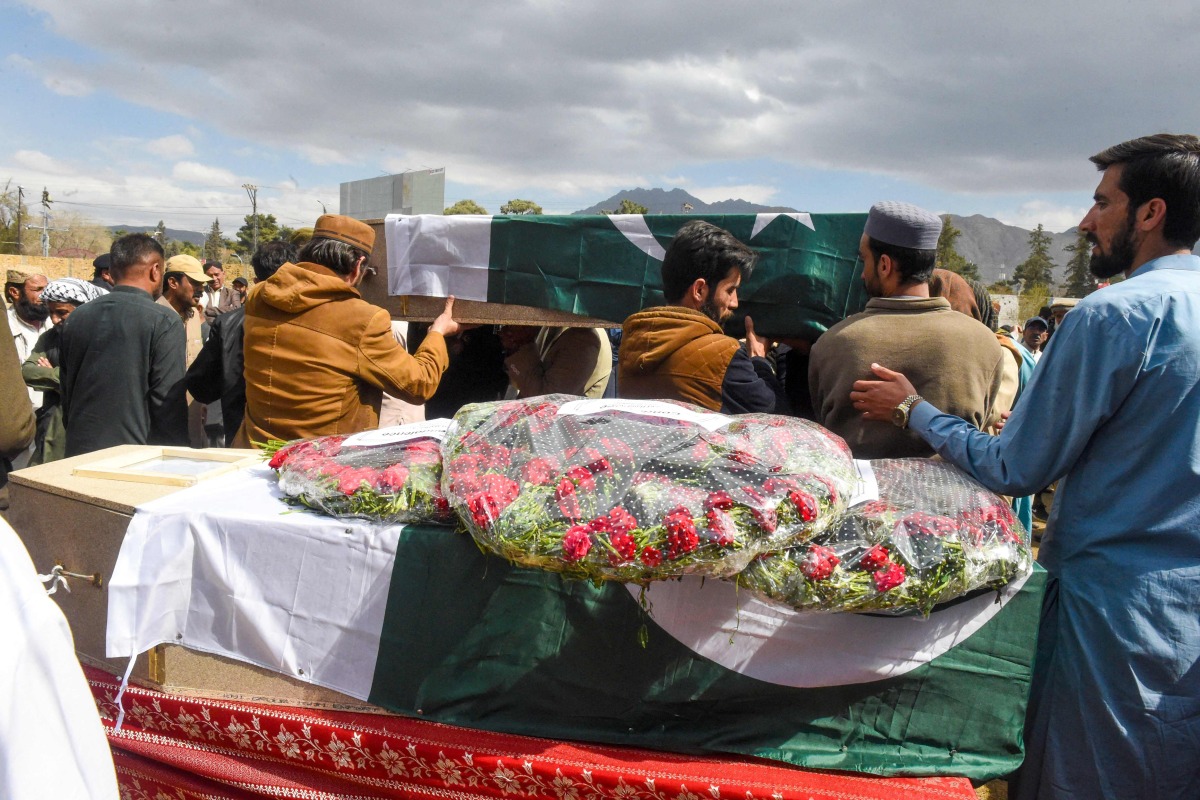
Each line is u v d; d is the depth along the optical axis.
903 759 1.71
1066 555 1.79
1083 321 1.69
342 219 2.66
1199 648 1.65
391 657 1.81
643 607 1.68
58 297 4.75
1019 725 1.71
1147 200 1.77
